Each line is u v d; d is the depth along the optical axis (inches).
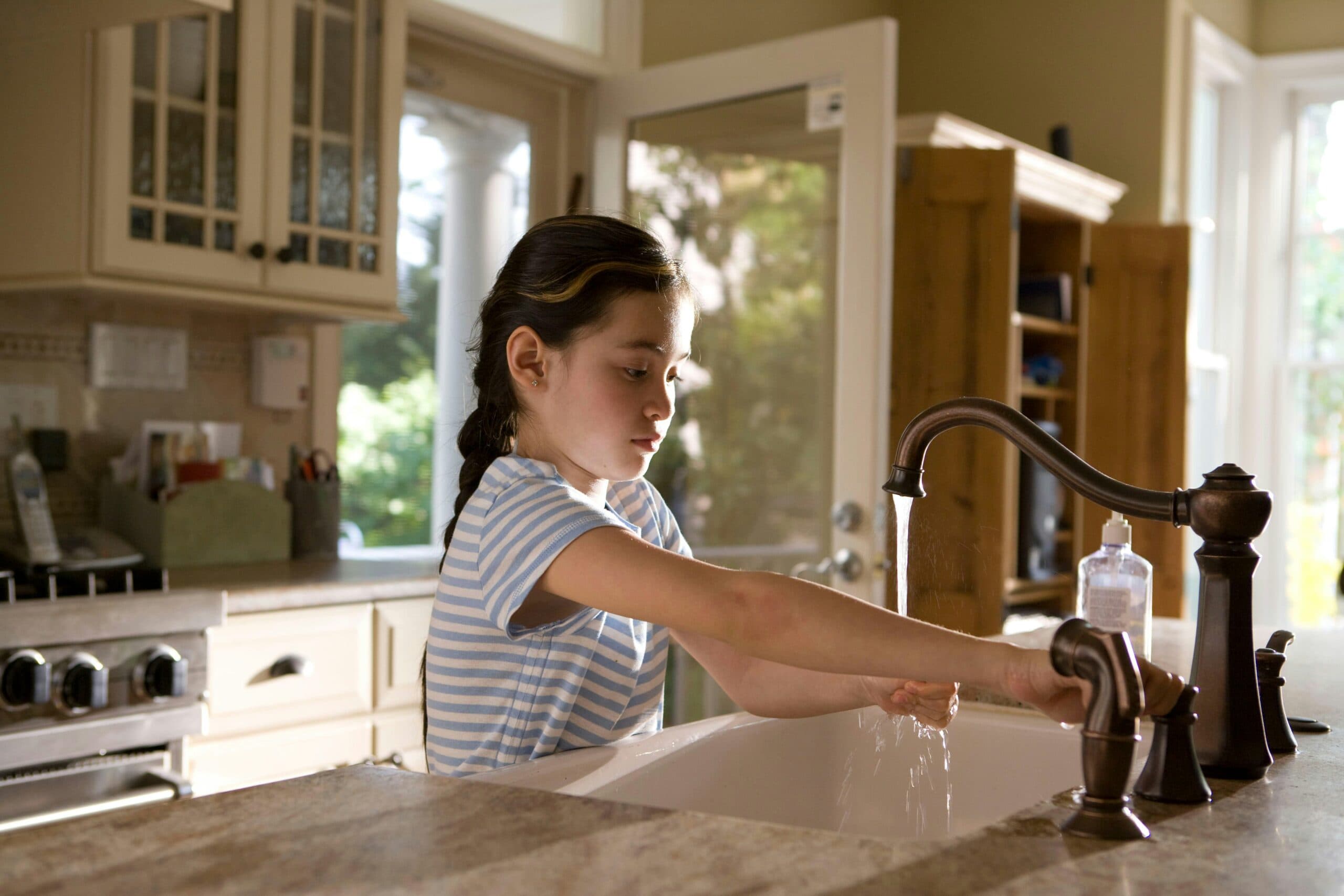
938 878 22.1
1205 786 29.0
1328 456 198.5
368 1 105.8
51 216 89.2
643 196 130.6
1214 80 198.5
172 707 77.8
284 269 99.2
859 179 111.5
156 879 21.6
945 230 142.9
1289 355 202.1
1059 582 161.2
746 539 121.3
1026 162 151.3
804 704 40.1
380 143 106.8
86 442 102.6
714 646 42.4
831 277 115.9
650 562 31.4
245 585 86.4
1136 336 170.4
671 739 39.5
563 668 37.7
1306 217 202.1
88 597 74.8
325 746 89.0
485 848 23.5
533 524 34.1
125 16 82.4
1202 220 198.4
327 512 106.6
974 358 142.1
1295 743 35.7
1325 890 22.1
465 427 41.1
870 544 110.3
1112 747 25.0
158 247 91.2
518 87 136.3
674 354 37.9
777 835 24.5
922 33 193.0
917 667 27.4
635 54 140.3
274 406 113.3
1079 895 21.3
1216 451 199.3
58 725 72.2
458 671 37.4
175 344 107.6
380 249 106.6
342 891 21.0
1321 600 198.1
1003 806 42.3
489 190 152.5
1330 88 200.1
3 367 97.5
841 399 112.3
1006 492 141.9
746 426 121.8
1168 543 170.1
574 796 27.3
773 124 119.4
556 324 37.0
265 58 97.7
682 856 23.1
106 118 87.9
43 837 24.1
